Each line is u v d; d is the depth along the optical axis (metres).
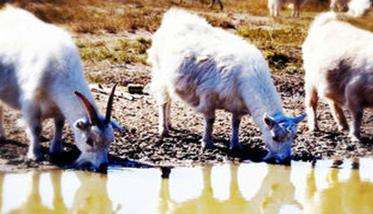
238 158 13.05
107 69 19.75
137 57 21.12
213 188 11.40
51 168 11.79
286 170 12.57
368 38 14.88
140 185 11.30
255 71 12.80
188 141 13.79
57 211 9.94
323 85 15.09
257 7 37.94
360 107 14.66
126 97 16.59
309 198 11.22
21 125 13.48
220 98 13.05
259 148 13.65
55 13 26.98
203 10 34.25
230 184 11.67
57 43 12.02
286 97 18.52
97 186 11.12
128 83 18.47
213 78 13.03
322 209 10.66
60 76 11.76
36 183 11.06
